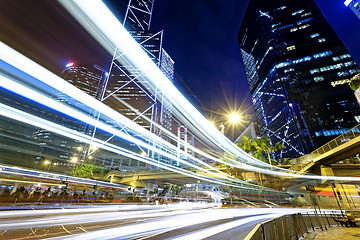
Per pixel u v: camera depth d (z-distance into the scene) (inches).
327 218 481.4
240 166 2028.8
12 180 1363.2
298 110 4143.7
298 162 1749.5
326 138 3690.9
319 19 5083.7
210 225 415.2
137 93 6988.2
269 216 628.1
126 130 5457.7
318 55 4621.1
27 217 447.8
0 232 285.1
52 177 1643.7
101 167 3353.8
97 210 688.4
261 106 5940.0
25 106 4463.6
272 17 5915.4
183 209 957.8
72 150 4653.1
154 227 380.2
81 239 267.1
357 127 1061.1
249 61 7027.6
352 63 4183.1
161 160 3216.0
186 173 2078.0
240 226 401.7
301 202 1325.0
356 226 451.8
